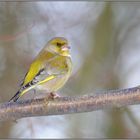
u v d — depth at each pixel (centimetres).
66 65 1069
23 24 1492
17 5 1520
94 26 1738
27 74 1012
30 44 1520
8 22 1497
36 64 1029
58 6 1611
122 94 935
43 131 1498
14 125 1518
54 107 938
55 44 1098
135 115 1656
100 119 1639
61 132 1527
